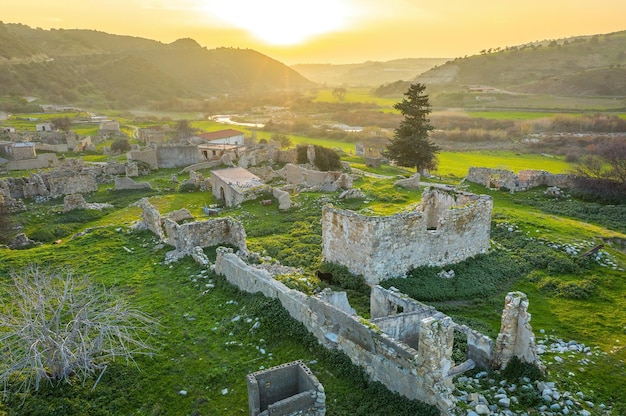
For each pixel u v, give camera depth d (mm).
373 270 25703
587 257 29391
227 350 18281
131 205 50844
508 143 109938
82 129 120188
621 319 22828
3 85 163125
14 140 91125
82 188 57562
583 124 113750
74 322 16109
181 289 23938
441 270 28016
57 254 30188
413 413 14078
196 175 61188
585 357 19203
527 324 16656
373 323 16703
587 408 15281
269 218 41844
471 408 14297
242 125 165750
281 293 19953
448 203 32875
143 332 19500
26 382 15695
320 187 51031
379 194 48375
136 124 145000
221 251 25141
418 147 65125
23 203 51000
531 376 16594
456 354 18703
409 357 14547
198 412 14930
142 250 30625
